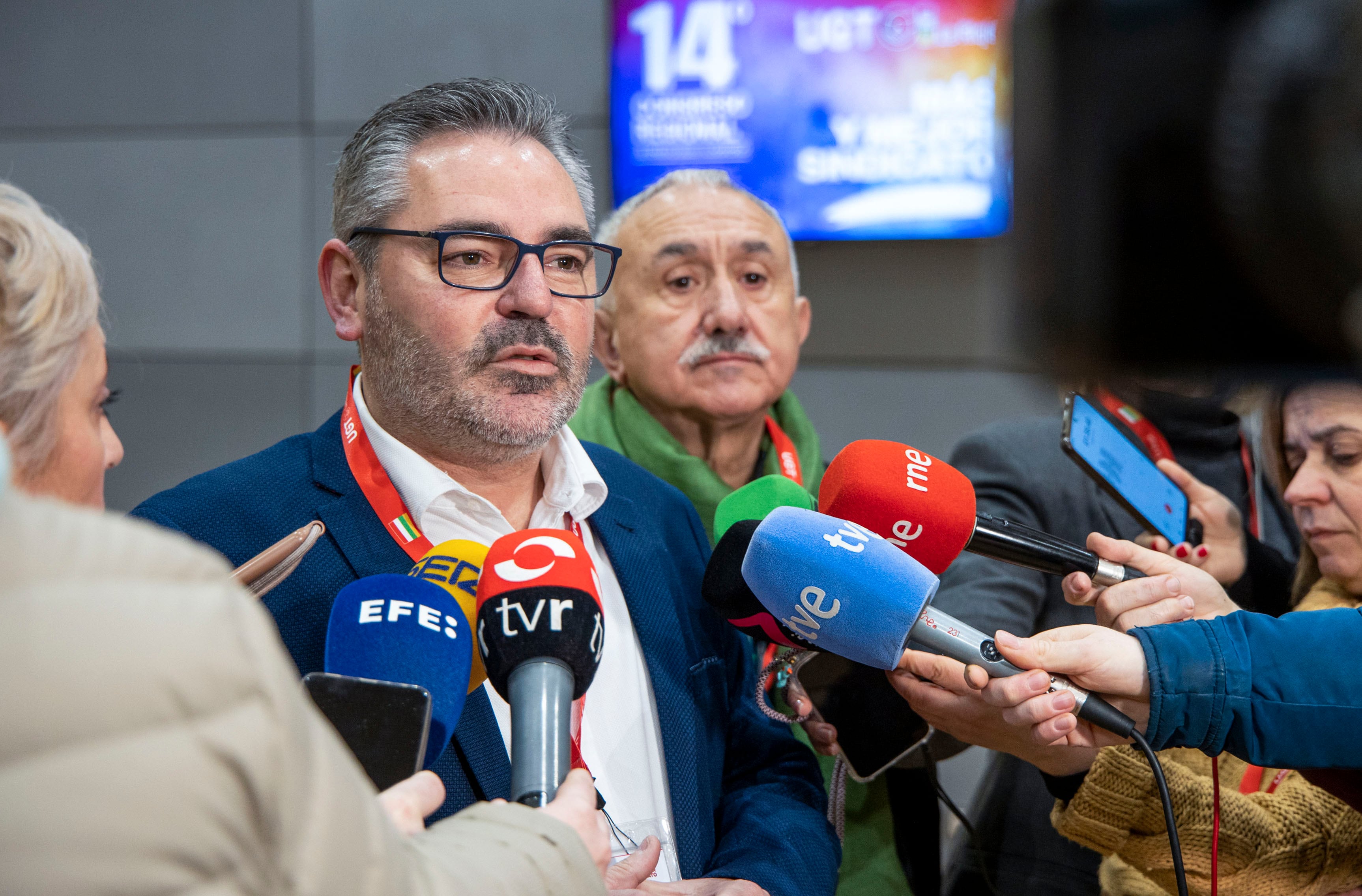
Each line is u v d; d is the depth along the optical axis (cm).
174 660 42
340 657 80
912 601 92
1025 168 35
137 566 44
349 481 108
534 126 112
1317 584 125
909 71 377
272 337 435
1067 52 33
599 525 120
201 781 42
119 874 40
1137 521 122
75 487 71
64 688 40
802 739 146
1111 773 114
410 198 106
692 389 163
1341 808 111
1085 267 33
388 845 50
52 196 438
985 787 156
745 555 102
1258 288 30
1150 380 33
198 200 434
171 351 439
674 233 163
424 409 106
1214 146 30
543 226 107
